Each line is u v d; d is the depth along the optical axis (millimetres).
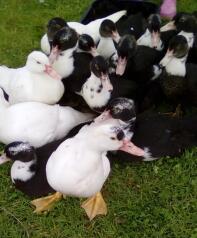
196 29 1818
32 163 1438
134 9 2057
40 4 2195
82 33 1816
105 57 1818
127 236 1383
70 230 1404
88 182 1353
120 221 1421
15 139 1499
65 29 1685
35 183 1460
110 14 2062
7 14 2150
